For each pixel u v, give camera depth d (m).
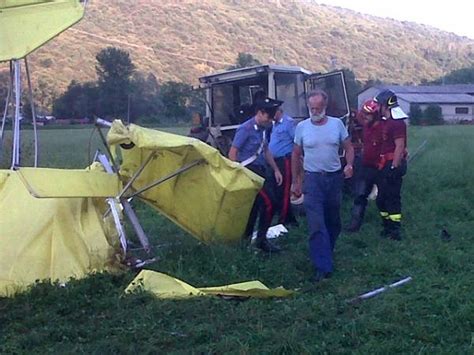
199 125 14.80
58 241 7.74
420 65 138.12
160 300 6.82
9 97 9.32
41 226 7.80
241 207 8.69
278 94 14.49
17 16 8.51
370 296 6.87
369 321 6.02
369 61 132.62
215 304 6.65
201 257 8.30
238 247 8.65
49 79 62.41
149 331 5.99
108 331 6.05
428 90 84.31
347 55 132.25
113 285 7.37
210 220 8.77
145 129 8.47
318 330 5.93
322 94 8.00
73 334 6.03
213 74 14.98
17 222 7.80
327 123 8.02
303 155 8.19
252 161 9.10
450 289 6.77
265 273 7.99
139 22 107.56
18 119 8.55
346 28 145.12
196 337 5.83
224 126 14.89
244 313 6.36
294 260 8.46
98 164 9.32
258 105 9.14
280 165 10.37
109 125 8.42
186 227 9.00
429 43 154.25
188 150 8.41
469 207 12.24
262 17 134.00
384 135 9.91
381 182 9.86
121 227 8.13
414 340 5.75
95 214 8.26
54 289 7.12
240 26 124.06
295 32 133.88
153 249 8.74
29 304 6.82
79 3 8.46
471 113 80.94
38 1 8.52
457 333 5.87
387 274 7.90
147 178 8.81
